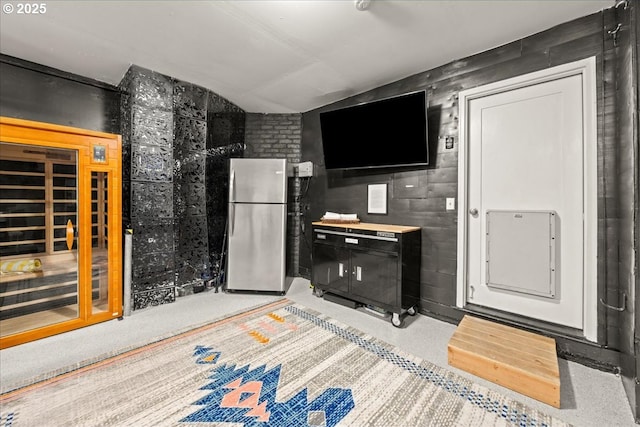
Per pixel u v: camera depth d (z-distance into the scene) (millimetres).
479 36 2180
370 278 2684
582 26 1933
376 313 2758
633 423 1421
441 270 2645
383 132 2840
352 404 1534
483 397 1596
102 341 2164
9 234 2391
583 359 1932
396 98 2668
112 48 2381
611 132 1832
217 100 3463
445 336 2309
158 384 1672
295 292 3383
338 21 2014
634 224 1490
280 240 3326
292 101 3633
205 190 3340
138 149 2742
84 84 2865
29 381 1682
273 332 2338
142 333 2299
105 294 2547
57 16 1960
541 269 2146
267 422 1407
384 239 2559
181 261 3191
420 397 1591
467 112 2502
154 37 2223
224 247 3607
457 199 2535
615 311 1828
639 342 1445
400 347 2123
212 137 3428
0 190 2354
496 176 2367
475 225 2496
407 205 2896
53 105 2693
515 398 1589
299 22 2025
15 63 2496
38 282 2465
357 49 2389
